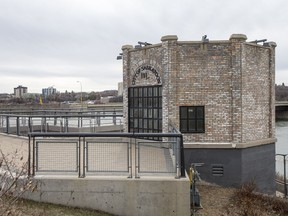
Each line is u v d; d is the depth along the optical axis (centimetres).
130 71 1441
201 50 1233
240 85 1219
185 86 1238
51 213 730
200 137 1234
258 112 1313
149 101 1350
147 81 1351
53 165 835
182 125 1238
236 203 1009
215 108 1232
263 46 1331
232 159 1223
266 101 1362
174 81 1231
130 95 1450
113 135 791
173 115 1233
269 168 1348
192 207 918
